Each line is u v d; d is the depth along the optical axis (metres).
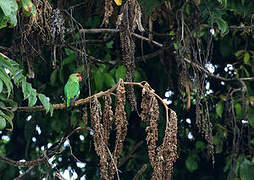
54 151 10.05
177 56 11.31
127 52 9.77
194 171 15.56
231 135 14.05
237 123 13.62
